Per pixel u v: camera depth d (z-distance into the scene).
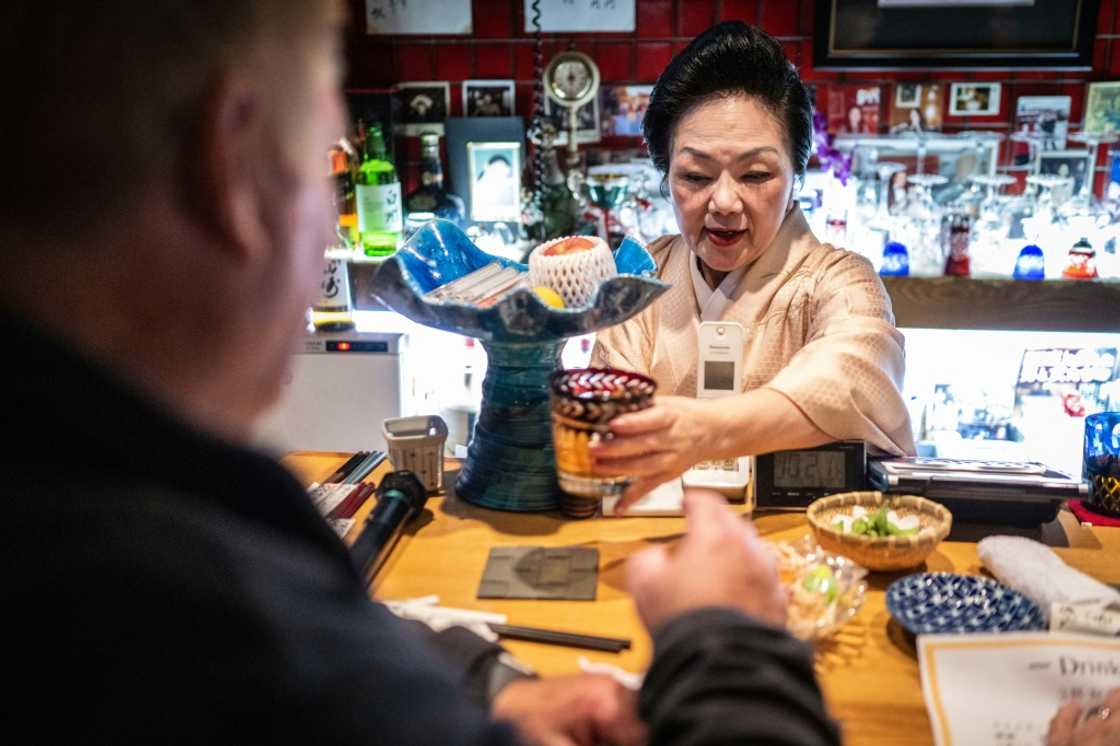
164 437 0.53
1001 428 3.14
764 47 1.93
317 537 0.64
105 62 0.51
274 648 0.50
